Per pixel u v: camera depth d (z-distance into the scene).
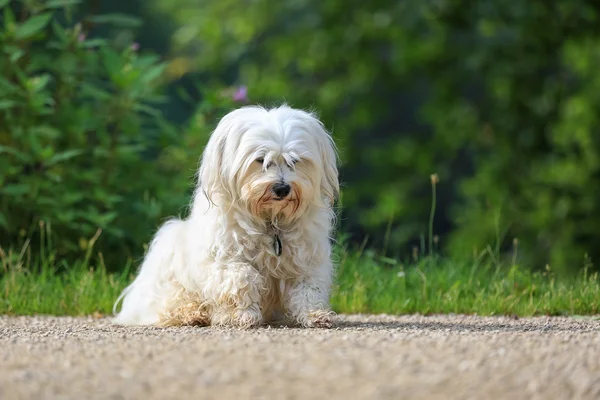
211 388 6.05
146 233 14.21
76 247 13.88
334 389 6.01
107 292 12.31
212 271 9.59
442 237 30.08
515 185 24.34
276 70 28.05
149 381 6.24
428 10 25.58
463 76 26.38
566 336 8.17
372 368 6.50
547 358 6.89
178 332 8.96
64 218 13.56
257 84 26.81
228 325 9.52
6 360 7.09
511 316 11.31
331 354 6.95
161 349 7.37
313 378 6.26
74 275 12.83
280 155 9.45
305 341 7.70
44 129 13.59
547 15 24.25
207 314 9.84
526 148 24.94
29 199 13.70
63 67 14.26
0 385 6.22
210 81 28.36
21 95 13.63
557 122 24.08
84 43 14.36
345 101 27.92
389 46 29.31
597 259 22.36
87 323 10.80
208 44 28.19
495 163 24.66
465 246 23.03
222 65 27.98
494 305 11.71
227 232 9.64
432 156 27.19
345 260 13.15
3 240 13.93
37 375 6.48
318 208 9.82
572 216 22.70
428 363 6.66
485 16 24.75
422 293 12.32
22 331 9.42
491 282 12.80
